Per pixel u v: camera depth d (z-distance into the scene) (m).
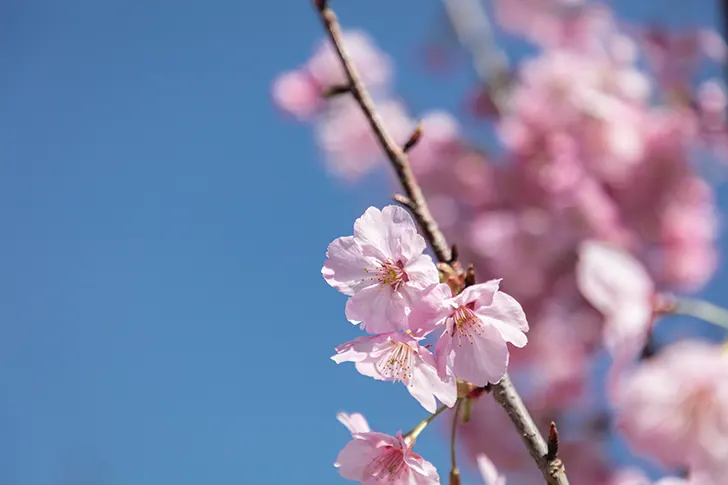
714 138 1.53
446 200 1.62
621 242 1.47
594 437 1.42
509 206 1.57
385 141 0.76
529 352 1.51
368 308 0.73
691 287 1.56
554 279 1.51
